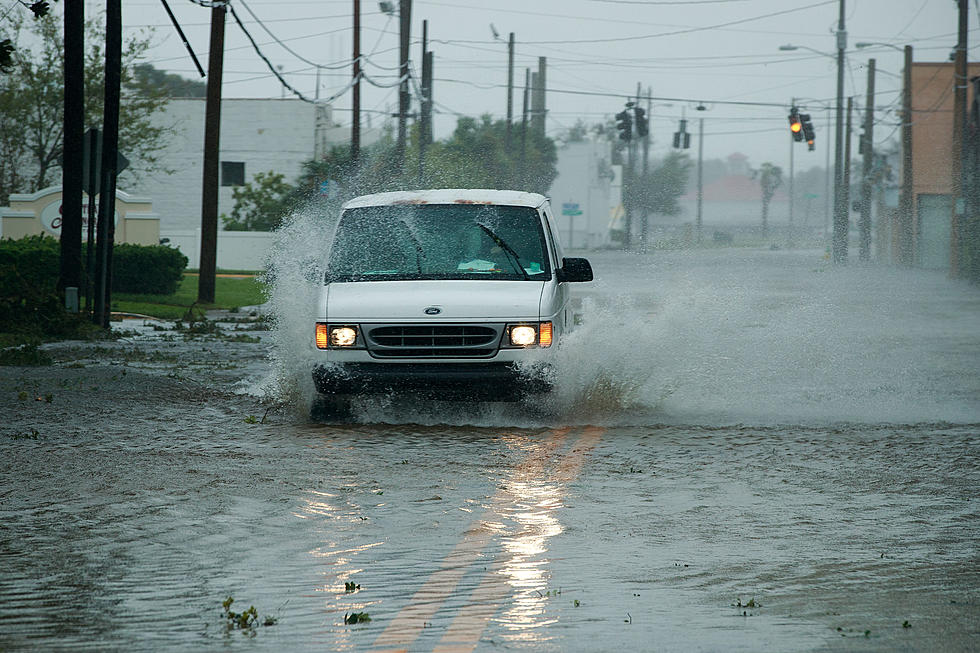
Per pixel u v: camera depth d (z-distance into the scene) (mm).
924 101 158375
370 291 29906
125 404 32250
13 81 129375
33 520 18984
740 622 13781
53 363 42344
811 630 13461
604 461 24672
